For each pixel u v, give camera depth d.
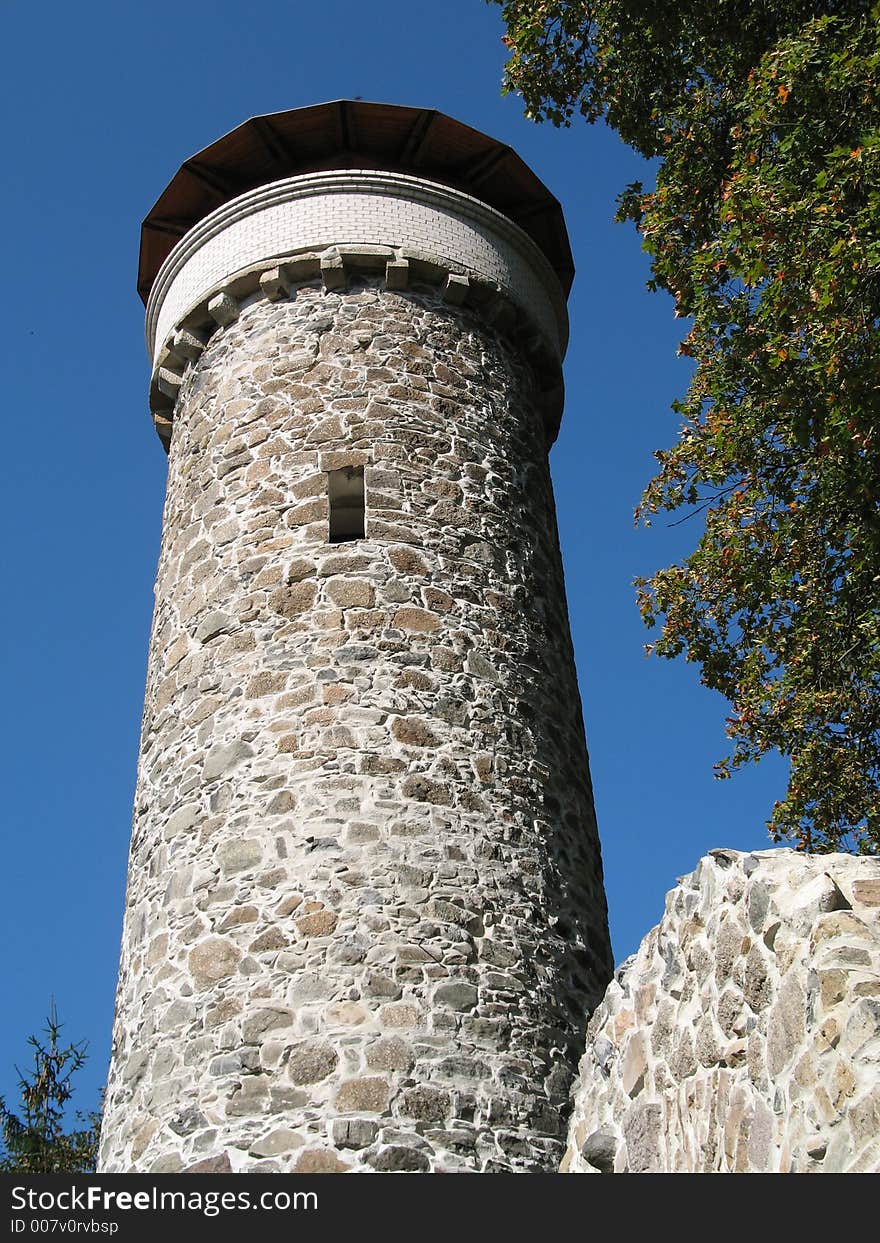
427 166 14.91
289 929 10.13
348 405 12.75
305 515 12.17
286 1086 9.51
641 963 8.59
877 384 9.59
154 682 12.46
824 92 10.72
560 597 13.32
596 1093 9.12
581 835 11.82
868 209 9.57
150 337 15.11
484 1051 9.84
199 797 11.16
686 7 13.07
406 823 10.61
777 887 6.74
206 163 14.58
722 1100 6.95
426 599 11.80
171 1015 10.23
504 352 14.06
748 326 11.48
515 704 11.74
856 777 11.66
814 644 11.75
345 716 11.02
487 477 12.93
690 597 12.51
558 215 15.55
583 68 14.07
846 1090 5.80
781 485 11.84
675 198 12.81
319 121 14.27
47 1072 20.48
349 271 13.59
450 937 10.23
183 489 13.33
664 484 12.48
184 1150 9.55
